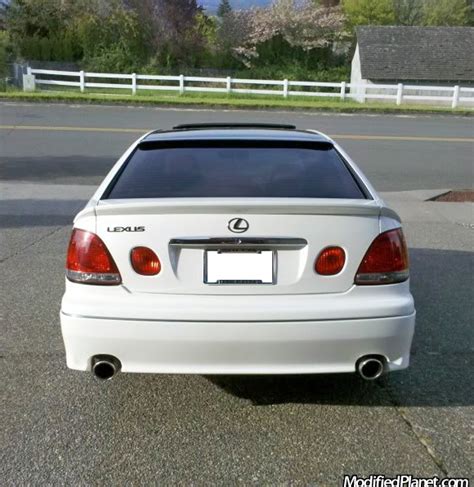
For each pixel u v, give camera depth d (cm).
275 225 253
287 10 3619
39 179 898
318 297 257
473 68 3128
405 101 2502
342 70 3700
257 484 238
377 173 1016
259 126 404
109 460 251
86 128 1448
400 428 276
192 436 269
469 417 286
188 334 252
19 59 3119
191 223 253
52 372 326
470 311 421
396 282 264
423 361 345
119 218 256
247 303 253
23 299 430
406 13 5194
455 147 1330
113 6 3303
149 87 2412
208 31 3672
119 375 325
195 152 328
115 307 254
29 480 238
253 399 302
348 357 261
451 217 717
